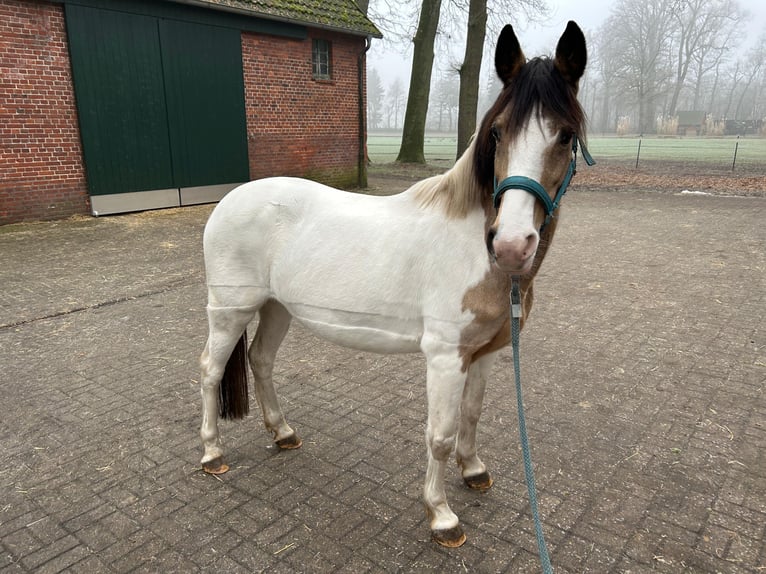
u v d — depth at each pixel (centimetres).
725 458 288
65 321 508
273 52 1223
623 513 247
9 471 282
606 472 278
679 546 226
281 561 221
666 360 415
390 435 318
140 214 1049
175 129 1091
